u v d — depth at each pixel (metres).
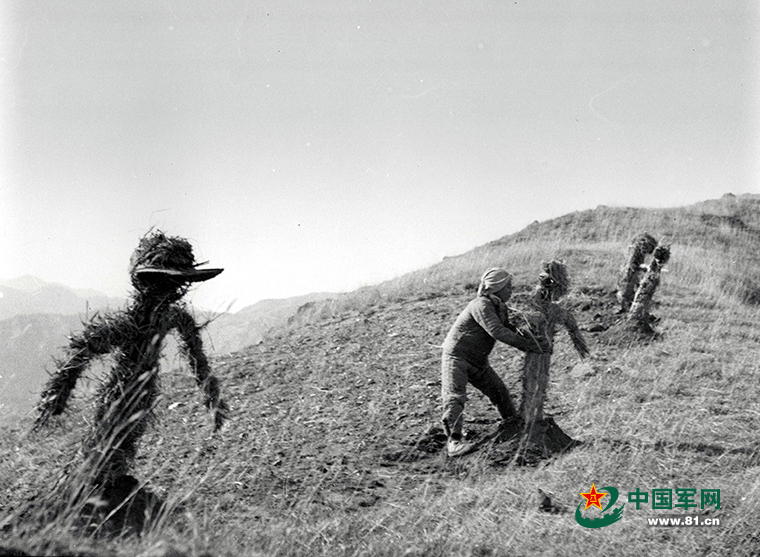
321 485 5.27
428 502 4.82
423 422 6.68
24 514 3.96
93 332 4.24
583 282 12.14
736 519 4.48
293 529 4.15
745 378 7.86
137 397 4.30
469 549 3.95
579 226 21.62
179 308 4.68
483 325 6.03
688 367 8.25
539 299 6.21
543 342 6.02
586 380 7.99
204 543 3.41
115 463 4.20
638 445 5.84
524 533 4.23
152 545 3.16
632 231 20.92
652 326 10.05
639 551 4.11
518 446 5.78
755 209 25.12
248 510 4.65
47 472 4.80
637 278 10.62
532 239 20.53
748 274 16.44
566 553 4.02
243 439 6.25
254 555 3.46
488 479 5.35
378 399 7.32
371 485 5.34
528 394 6.03
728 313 11.20
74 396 4.25
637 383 7.75
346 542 4.07
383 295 12.61
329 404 7.22
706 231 21.44
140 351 4.37
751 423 6.50
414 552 3.90
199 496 4.84
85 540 3.14
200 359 4.82
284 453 5.95
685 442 5.94
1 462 5.07
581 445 5.91
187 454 5.83
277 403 7.28
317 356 8.91
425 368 8.26
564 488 5.07
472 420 6.71
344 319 11.11
